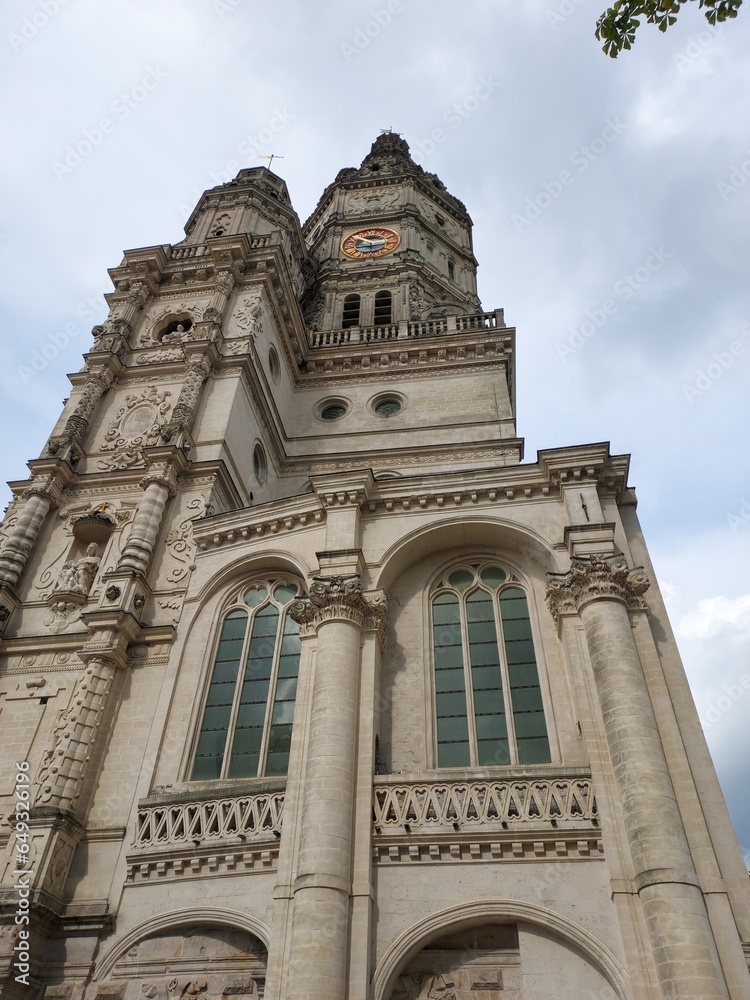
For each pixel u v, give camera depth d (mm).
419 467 34188
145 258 37281
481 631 20562
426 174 62094
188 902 16625
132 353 33656
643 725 15922
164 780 19328
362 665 18922
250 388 32844
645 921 13773
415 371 39281
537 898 14961
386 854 15922
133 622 22328
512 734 18453
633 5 12906
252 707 20547
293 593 22578
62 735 20016
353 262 50469
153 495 25906
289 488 34750
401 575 21859
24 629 23875
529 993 14336
